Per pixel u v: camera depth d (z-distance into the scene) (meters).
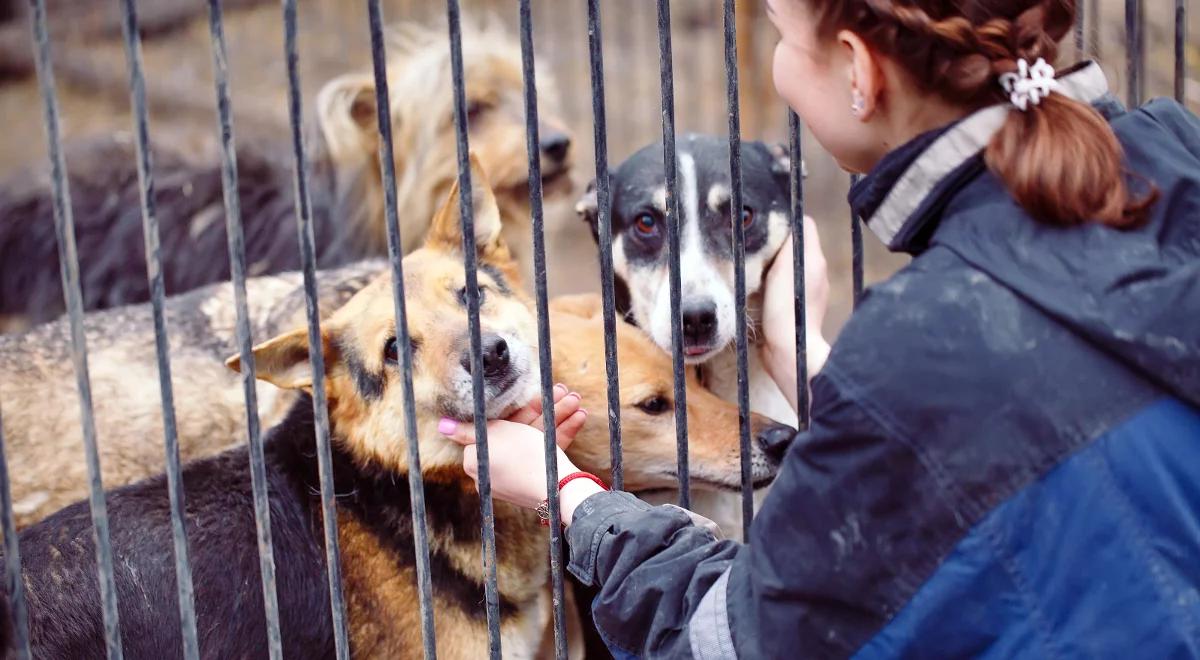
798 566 1.57
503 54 4.83
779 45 1.82
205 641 2.58
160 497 2.76
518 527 2.87
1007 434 1.47
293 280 3.89
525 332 2.87
